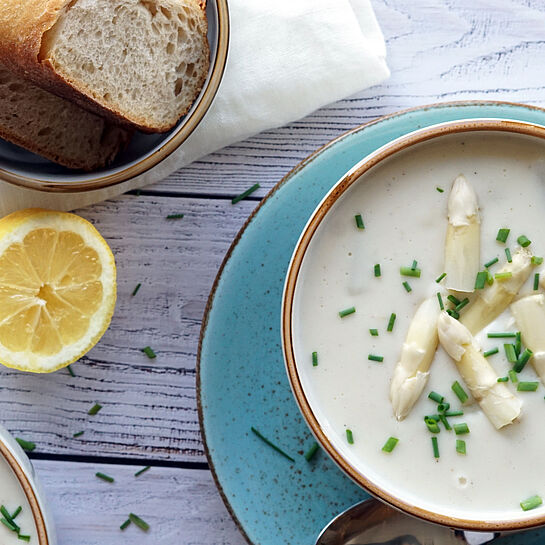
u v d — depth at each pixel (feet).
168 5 2.23
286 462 2.27
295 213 2.26
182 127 2.26
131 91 2.27
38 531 2.26
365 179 2.15
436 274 2.14
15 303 2.35
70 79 2.21
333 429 2.14
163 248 2.42
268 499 2.27
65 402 2.41
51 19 2.15
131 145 2.36
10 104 2.28
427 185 2.15
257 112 2.37
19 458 2.29
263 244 2.27
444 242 2.14
